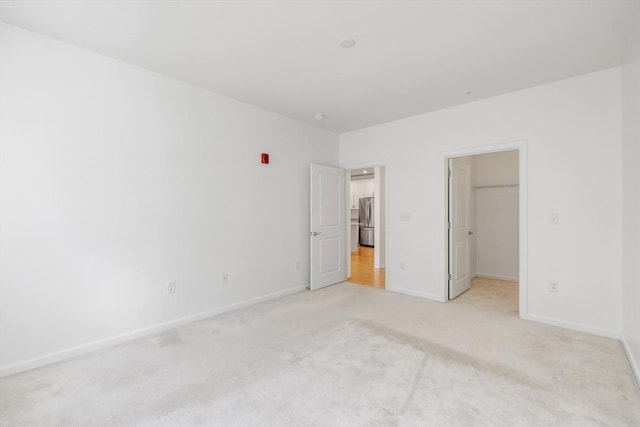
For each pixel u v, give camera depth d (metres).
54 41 2.35
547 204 3.12
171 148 3.03
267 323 3.14
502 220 5.15
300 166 4.43
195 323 3.15
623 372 2.17
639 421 1.67
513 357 2.39
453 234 4.06
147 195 2.86
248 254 3.74
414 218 4.17
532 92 3.21
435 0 1.90
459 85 3.18
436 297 3.97
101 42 2.39
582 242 2.93
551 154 3.10
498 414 1.73
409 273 4.23
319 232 4.55
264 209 3.93
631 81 2.35
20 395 1.93
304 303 3.83
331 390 1.97
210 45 2.44
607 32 2.24
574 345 2.61
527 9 1.99
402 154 4.29
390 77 2.99
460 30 2.22
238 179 3.63
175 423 1.68
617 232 2.76
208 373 2.18
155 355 2.46
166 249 3.00
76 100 2.45
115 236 2.67
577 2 1.92
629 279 2.45
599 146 2.84
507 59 2.64
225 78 3.03
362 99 3.58
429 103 3.69
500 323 3.13
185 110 3.13
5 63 2.15
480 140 3.57
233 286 3.58
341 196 4.98
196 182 3.23
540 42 2.38
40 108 2.29
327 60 2.67
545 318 3.13
